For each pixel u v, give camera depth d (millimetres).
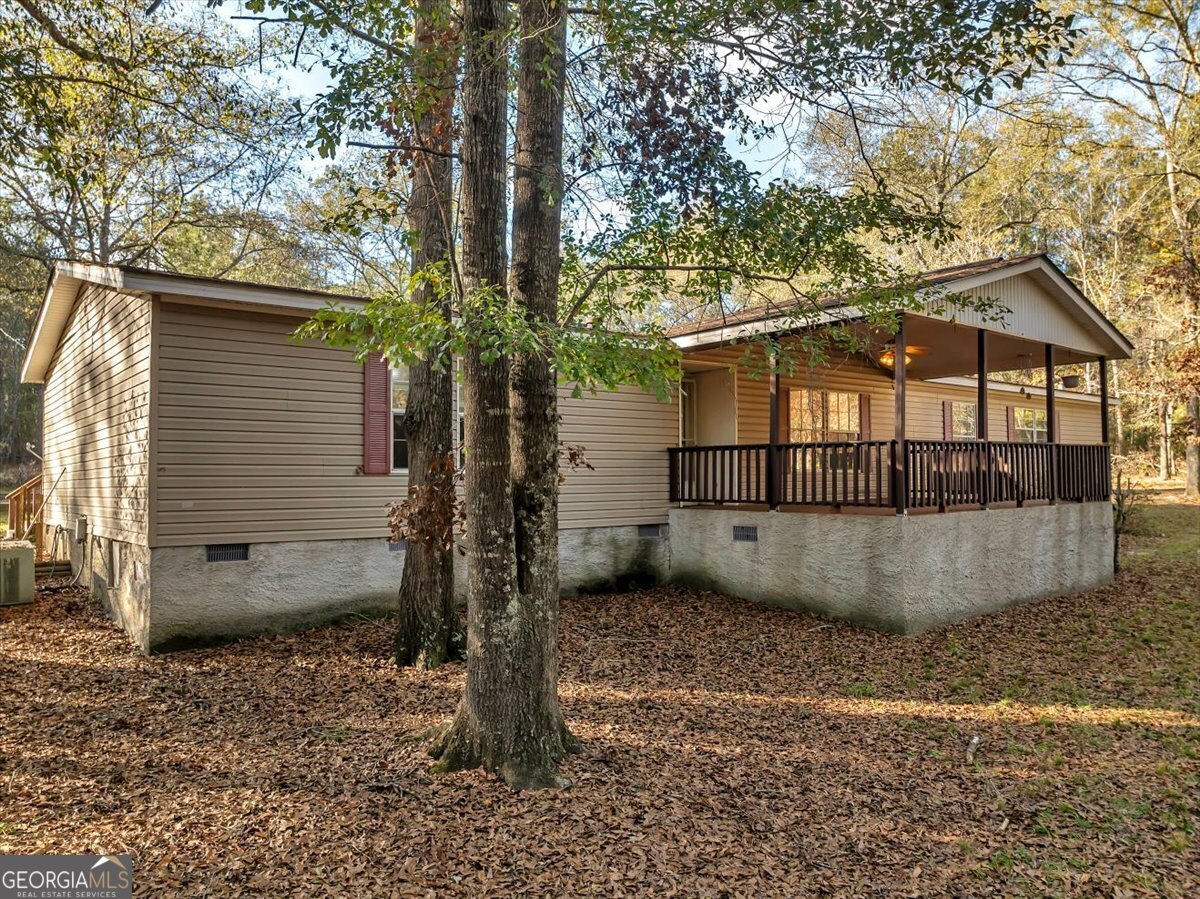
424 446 7164
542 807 4176
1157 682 7230
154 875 3408
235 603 8031
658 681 6953
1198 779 5012
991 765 5242
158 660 7293
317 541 8625
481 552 4605
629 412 11586
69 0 8109
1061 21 4598
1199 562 14211
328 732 5316
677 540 11852
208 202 17641
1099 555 12453
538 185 4746
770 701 6500
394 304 4266
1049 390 11664
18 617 9359
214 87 8711
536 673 4648
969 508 9961
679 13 4863
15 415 30297
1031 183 25906
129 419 8297
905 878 3746
